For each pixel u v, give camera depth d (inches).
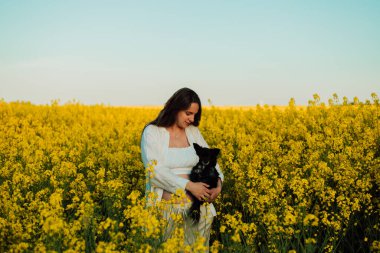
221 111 745.0
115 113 848.3
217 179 183.8
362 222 226.2
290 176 266.2
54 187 244.5
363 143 329.4
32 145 419.2
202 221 176.4
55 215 162.7
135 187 294.8
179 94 176.1
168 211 171.2
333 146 335.3
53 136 547.8
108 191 213.6
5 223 165.8
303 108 601.6
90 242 159.0
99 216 190.4
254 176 235.9
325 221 185.9
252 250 171.6
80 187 254.4
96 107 938.7
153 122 183.0
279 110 594.2
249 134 490.9
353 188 241.4
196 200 173.9
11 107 852.6
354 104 528.4
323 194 214.5
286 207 189.0
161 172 171.3
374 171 265.3
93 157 371.9
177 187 169.8
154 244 149.8
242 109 743.7
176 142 182.9
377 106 478.9
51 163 343.0
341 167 258.2
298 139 440.8
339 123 431.5
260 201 194.9
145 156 178.2
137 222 157.2
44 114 773.9
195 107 176.6
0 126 614.9
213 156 180.9
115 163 356.2
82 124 691.4
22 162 346.0
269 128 486.9
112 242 141.8
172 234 155.7
